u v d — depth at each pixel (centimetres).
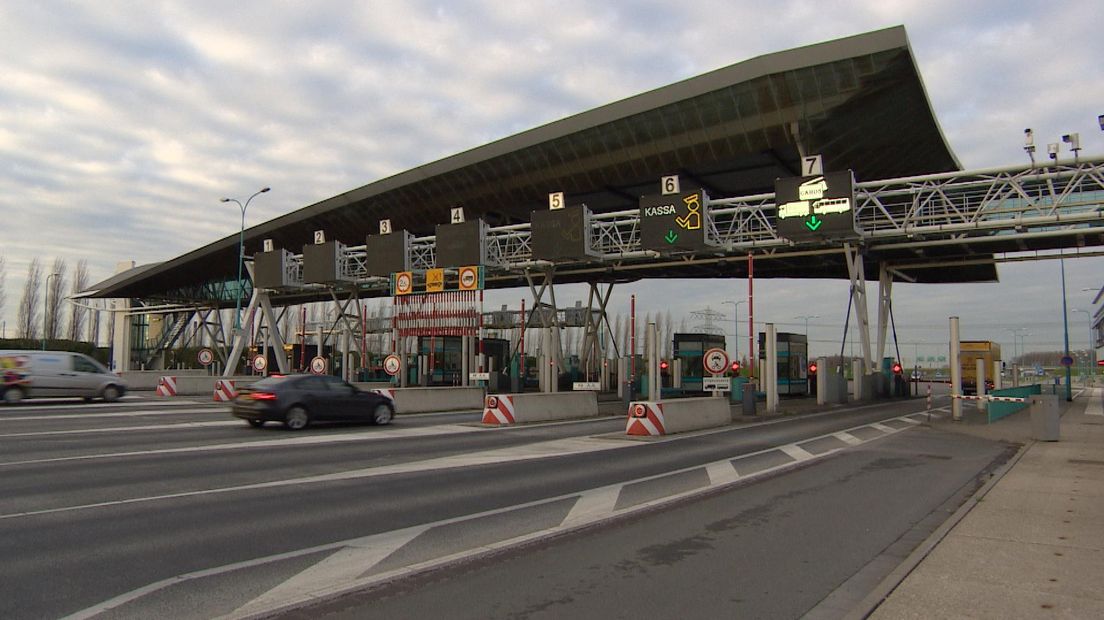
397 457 1415
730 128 3525
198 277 6588
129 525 809
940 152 3944
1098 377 10338
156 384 4497
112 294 6812
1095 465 1333
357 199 4753
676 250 3297
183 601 557
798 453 1555
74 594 570
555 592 590
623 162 3881
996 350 4738
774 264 4206
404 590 592
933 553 682
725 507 956
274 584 604
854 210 2908
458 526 831
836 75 3166
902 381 4497
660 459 1434
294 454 1423
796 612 543
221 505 930
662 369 3722
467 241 3700
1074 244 3581
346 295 5878
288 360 5644
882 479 1202
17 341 5984
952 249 3803
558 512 915
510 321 5297
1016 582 587
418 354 4100
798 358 4456
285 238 5412
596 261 3712
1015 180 2798
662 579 629
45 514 859
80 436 1653
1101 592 561
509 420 2177
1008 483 1118
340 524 834
